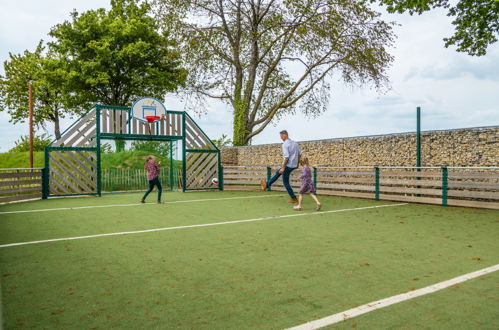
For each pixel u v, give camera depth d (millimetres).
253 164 21922
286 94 26500
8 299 3344
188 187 17734
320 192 14867
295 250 5207
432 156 13148
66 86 31875
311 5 22703
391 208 10234
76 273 4141
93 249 5301
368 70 23766
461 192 10469
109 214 9102
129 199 13414
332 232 6586
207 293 3477
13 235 6387
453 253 5008
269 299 3309
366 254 4961
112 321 2869
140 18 34281
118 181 17859
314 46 22953
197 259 4727
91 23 31922
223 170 18984
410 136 13922
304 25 22453
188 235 6336
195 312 3031
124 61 32188
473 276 3955
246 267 4352
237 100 25734
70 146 15141
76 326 2785
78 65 32125
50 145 14797
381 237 6125
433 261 4590
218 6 25016
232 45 25734
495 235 6293
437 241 5801
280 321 2840
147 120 16438
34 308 3135
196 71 26094
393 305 3146
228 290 3557
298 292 3486
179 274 4086
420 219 8141
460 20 16953
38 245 5570
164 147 24281
